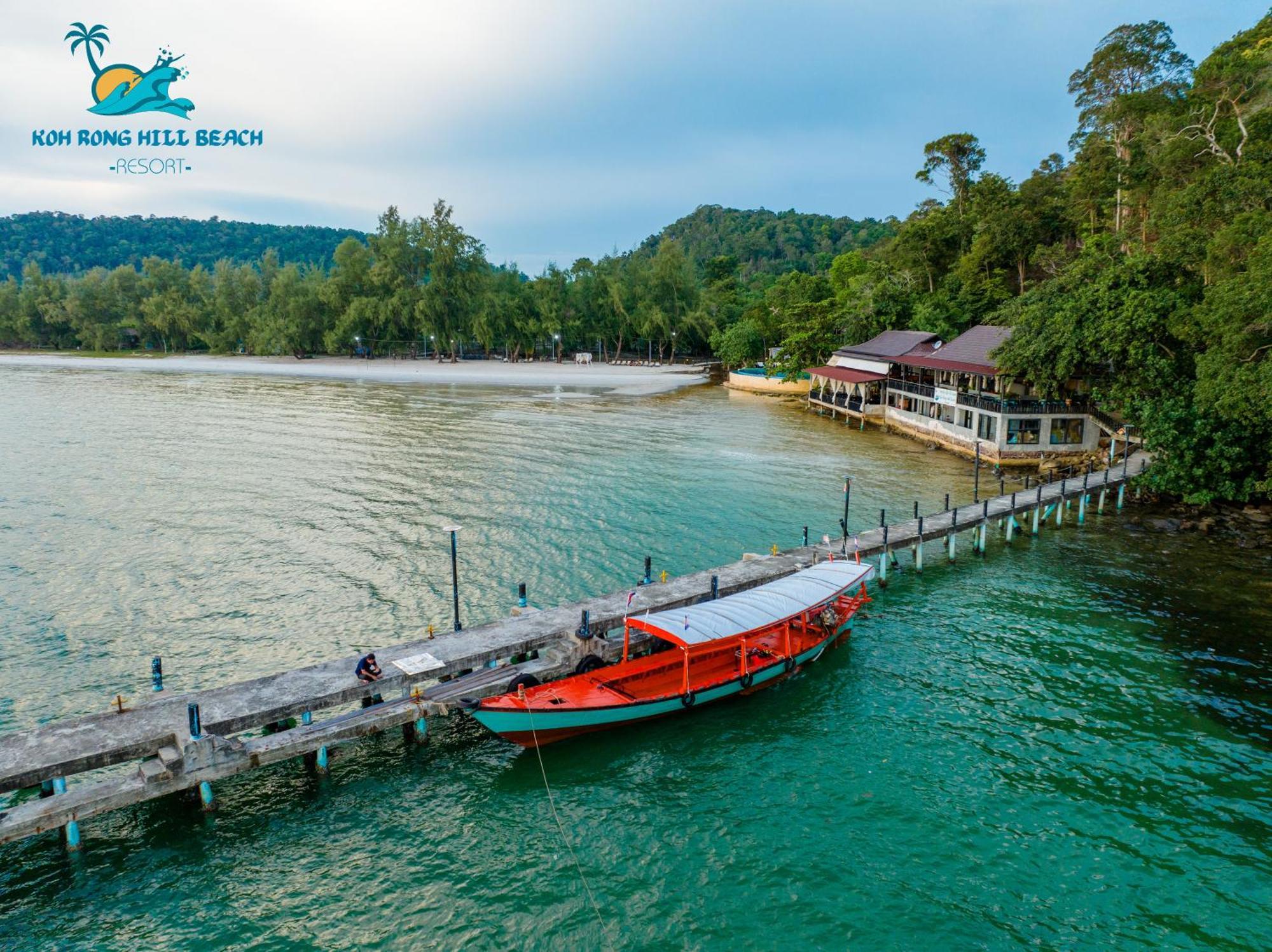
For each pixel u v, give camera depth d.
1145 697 27.33
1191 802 21.67
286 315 166.12
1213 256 44.88
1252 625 32.97
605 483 56.25
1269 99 58.47
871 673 29.28
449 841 20.09
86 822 20.19
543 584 36.53
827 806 21.58
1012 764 23.50
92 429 76.44
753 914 17.67
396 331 162.88
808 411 96.06
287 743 21.55
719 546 42.28
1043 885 18.61
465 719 25.70
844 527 37.88
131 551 40.88
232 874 18.77
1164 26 83.56
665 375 139.12
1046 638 31.98
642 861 19.42
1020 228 91.94
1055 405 60.41
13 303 196.75
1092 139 86.69
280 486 54.59
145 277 192.50
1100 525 47.12
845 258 135.25
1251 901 18.08
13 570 37.88
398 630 31.58
